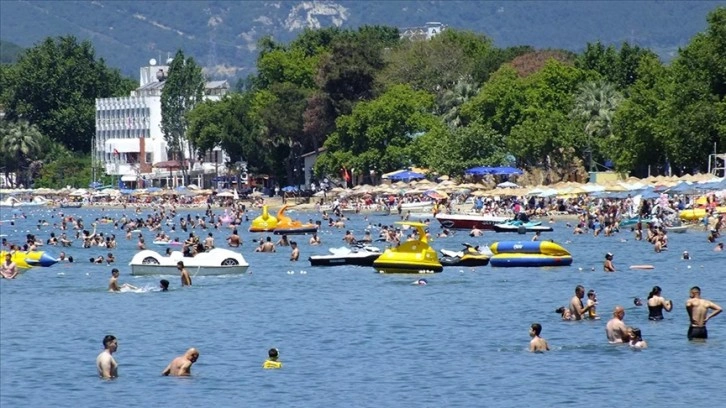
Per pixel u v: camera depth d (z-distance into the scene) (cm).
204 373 9506
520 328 11150
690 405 8269
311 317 12150
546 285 14325
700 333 10181
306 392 8850
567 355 9800
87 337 11244
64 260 18438
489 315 12000
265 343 10750
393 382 9094
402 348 10375
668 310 11225
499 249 16425
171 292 14262
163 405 8538
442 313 12206
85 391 9000
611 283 14488
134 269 15950
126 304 13312
